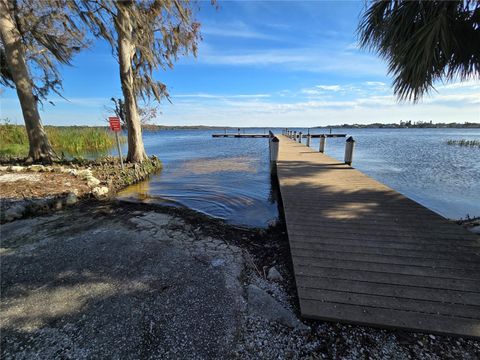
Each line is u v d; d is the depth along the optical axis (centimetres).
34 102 760
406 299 178
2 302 196
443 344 149
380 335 157
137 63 867
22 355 147
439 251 238
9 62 709
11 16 700
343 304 175
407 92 279
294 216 332
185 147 1969
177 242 308
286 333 162
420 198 573
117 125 685
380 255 233
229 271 240
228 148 1858
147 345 153
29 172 621
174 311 183
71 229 346
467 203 536
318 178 561
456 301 175
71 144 1393
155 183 695
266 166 995
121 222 377
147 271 238
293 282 224
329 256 234
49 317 179
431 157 1241
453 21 235
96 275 231
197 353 147
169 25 764
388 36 270
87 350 151
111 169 726
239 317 176
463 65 273
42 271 238
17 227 351
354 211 348
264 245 312
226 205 500
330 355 145
